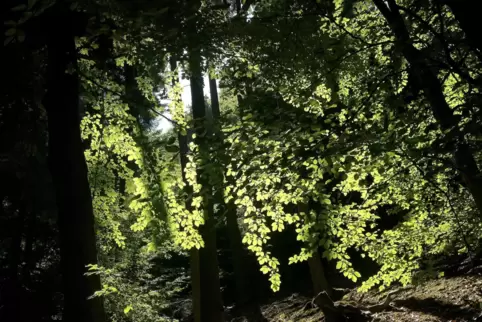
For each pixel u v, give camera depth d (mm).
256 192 4535
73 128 4945
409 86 3535
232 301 23547
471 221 5703
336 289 14664
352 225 4898
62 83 4941
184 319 16438
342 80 4914
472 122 2828
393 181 4996
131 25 3318
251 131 3703
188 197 4441
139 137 4844
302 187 4234
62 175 4832
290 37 3613
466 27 2689
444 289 9914
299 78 4430
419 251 5816
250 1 3660
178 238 5168
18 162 7992
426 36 4348
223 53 4609
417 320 8789
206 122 3918
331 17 3389
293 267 22141
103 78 6922
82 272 4719
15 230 13250
